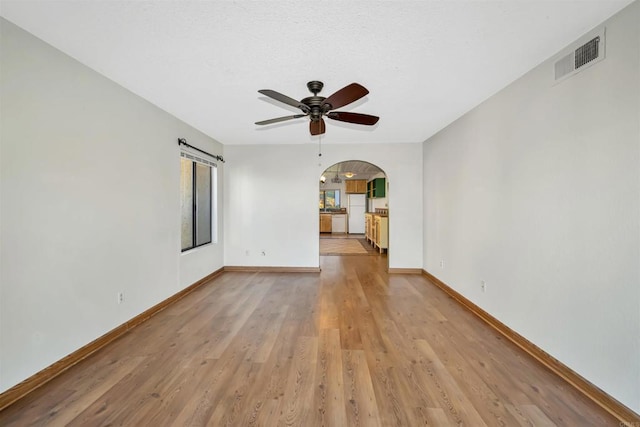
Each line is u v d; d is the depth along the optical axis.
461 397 1.69
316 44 1.86
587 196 1.72
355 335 2.50
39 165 1.81
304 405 1.62
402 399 1.68
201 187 4.32
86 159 2.16
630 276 1.49
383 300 3.43
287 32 1.73
